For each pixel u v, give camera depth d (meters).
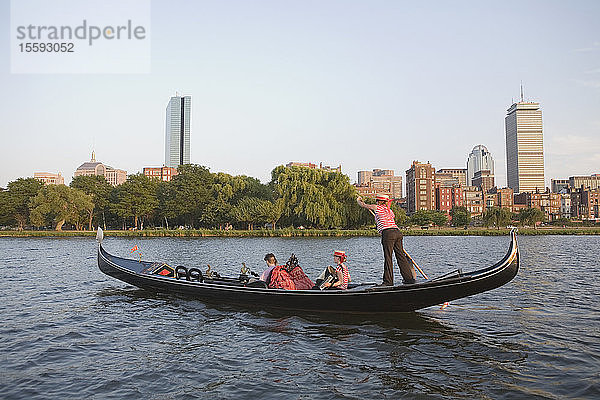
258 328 9.88
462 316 10.78
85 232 66.94
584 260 25.69
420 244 47.38
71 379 6.84
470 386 6.52
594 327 9.77
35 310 11.77
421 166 171.25
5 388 6.48
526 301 12.57
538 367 7.28
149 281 13.61
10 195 78.69
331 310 10.78
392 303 10.11
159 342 8.85
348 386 6.56
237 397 6.18
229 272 20.33
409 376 6.94
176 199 79.56
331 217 62.81
